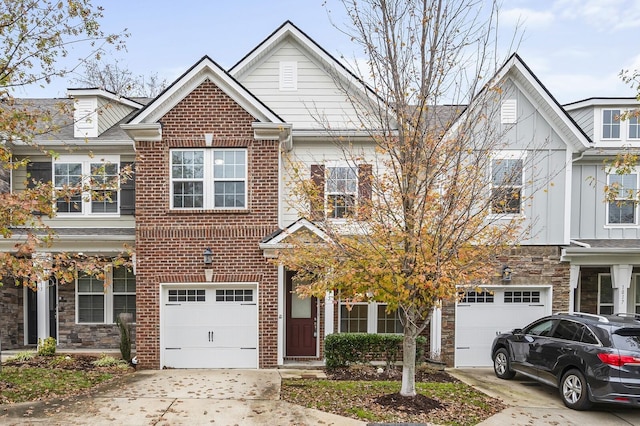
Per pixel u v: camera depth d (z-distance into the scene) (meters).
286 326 11.76
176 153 10.80
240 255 10.74
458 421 6.96
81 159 12.41
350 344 10.74
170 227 10.71
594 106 13.20
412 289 7.11
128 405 7.59
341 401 7.83
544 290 11.55
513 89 11.52
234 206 10.84
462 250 7.23
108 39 8.78
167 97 10.55
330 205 8.13
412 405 7.46
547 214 11.45
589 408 7.70
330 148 12.05
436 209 7.27
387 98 7.89
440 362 10.91
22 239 11.03
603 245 11.59
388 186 7.74
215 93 10.77
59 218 12.27
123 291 12.80
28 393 8.14
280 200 11.26
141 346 10.59
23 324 12.92
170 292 10.86
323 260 7.67
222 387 8.80
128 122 10.49
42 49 8.10
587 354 7.63
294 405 7.63
